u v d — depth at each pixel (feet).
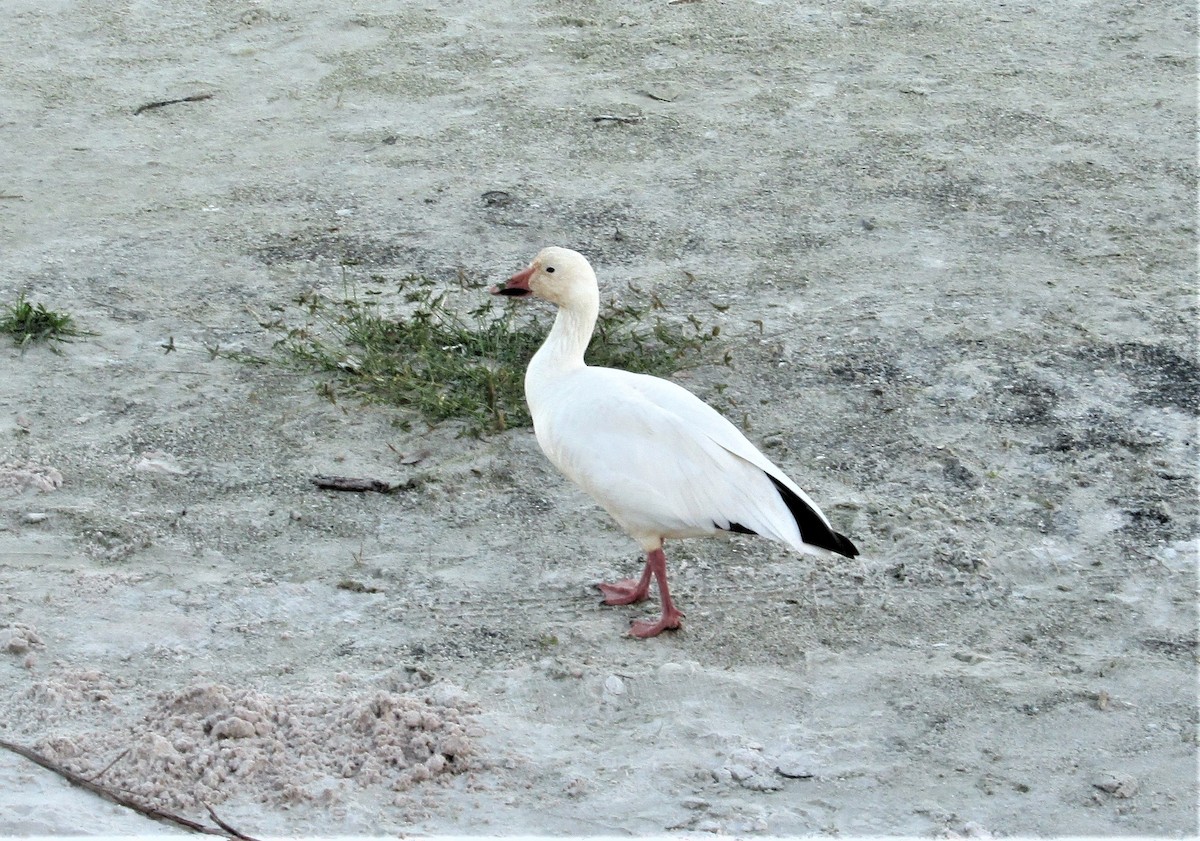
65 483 31.71
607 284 41.42
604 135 51.34
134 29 60.23
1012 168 48.96
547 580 29.01
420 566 29.35
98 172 48.29
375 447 33.45
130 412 34.65
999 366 37.06
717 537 30.40
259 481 32.07
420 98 54.29
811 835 22.25
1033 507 31.53
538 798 22.97
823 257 43.21
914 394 35.86
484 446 33.50
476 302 40.27
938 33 60.80
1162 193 47.32
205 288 40.96
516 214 45.60
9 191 46.70
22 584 28.14
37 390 35.40
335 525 30.60
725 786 23.44
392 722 24.02
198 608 27.71
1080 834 22.53
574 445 26.68
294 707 24.38
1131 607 28.35
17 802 21.91
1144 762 24.13
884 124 52.31
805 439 34.04
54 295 40.19
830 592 28.68
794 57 58.18
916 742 24.57
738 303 40.45
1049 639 27.45
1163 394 36.01
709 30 60.59
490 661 26.45
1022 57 58.44
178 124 52.03
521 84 55.47
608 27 60.90
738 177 48.32
